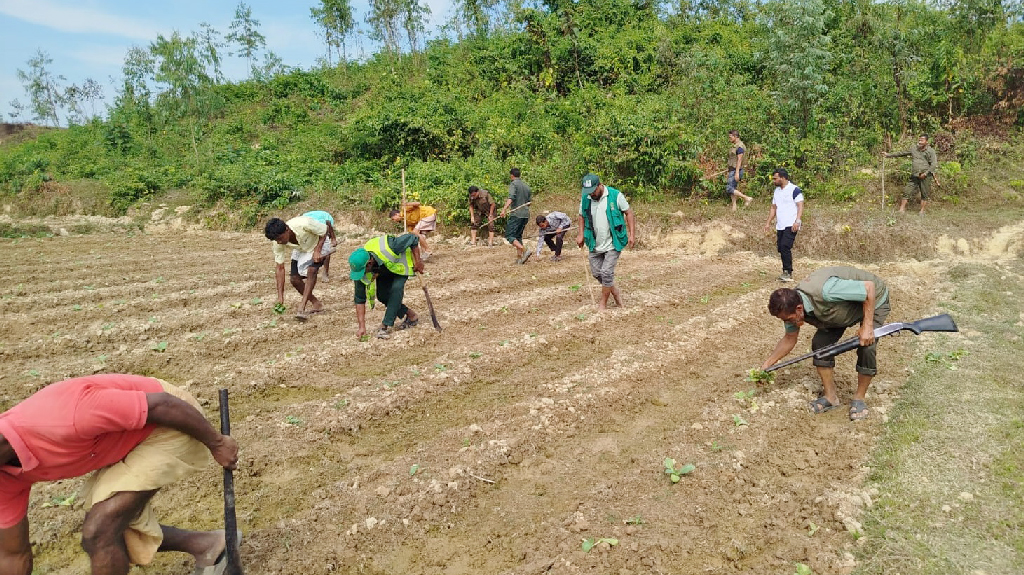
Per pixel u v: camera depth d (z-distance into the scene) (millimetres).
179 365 7965
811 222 13281
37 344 8453
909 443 5387
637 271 12062
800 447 5551
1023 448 5152
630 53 20594
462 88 22719
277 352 8398
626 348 8008
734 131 14148
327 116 25953
